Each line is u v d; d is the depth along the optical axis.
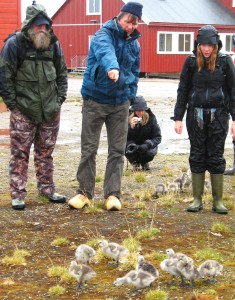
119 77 8.04
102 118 8.24
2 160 11.58
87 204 8.33
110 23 8.02
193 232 7.46
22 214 8.06
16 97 8.13
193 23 45.97
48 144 8.48
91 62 8.10
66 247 7.03
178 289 6.12
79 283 6.14
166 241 7.17
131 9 7.95
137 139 10.82
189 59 8.04
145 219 7.89
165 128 16.92
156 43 44.84
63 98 8.38
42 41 7.95
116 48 8.02
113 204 8.21
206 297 5.94
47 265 6.59
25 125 8.20
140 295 6.01
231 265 6.56
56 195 8.61
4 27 23.50
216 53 7.87
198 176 8.21
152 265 6.13
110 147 8.35
